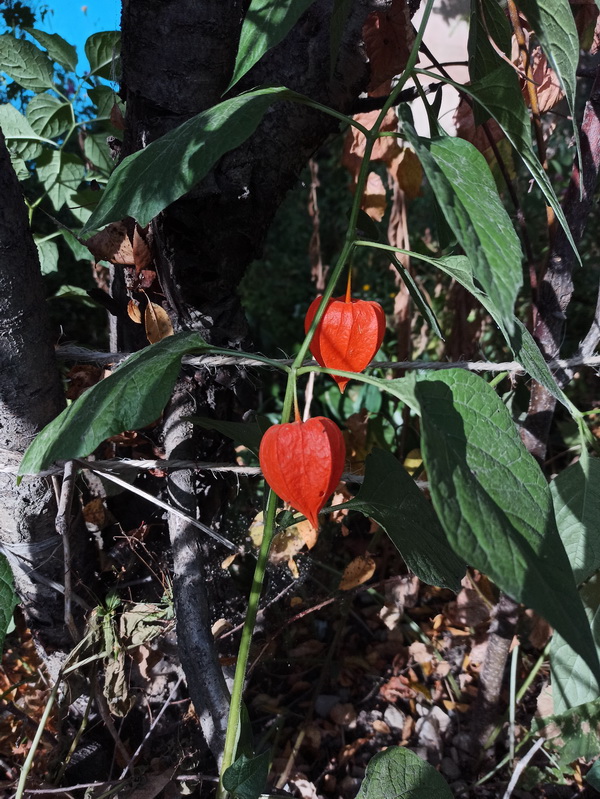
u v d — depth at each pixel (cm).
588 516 54
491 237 37
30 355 54
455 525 35
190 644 57
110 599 61
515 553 36
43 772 67
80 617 65
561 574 38
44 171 84
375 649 93
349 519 98
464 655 94
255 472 60
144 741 63
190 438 62
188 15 53
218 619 70
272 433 40
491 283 35
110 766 67
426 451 35
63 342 62
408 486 54
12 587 52
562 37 45
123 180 44
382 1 56
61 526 56
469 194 38
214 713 55
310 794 71
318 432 39
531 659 91
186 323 61
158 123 56
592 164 60
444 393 40
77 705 68
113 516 67
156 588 69
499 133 74
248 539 74
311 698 84
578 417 53
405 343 97
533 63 67
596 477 54
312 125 60
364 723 82
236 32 55
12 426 56
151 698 69
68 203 87
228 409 66
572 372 65
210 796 68
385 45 58
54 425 46
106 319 137
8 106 76
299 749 77
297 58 57
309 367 43
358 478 68
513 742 74
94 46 73
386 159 81
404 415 98
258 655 68
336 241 216
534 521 38
